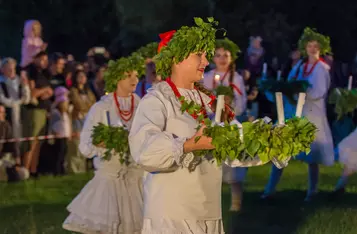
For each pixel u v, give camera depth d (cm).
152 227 530
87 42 2097
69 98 1500
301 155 1191
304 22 2325
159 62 557
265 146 496
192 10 2147
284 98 1196
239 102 1120
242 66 2162
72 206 833
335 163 1645
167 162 502
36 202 1200
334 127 1609
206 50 552
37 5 2027
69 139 1502
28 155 1451
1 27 1956
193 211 531
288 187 1334
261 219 1044
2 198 1234
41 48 1501
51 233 961
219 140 489
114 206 816
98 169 835
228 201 1192
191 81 553
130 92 848
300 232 950
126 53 2100
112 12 2108
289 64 1741
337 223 1002
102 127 802
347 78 1934
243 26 2239
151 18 2109
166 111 533
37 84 1439
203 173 534
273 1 2275
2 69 1402
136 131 520
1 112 1401
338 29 2381
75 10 2084
